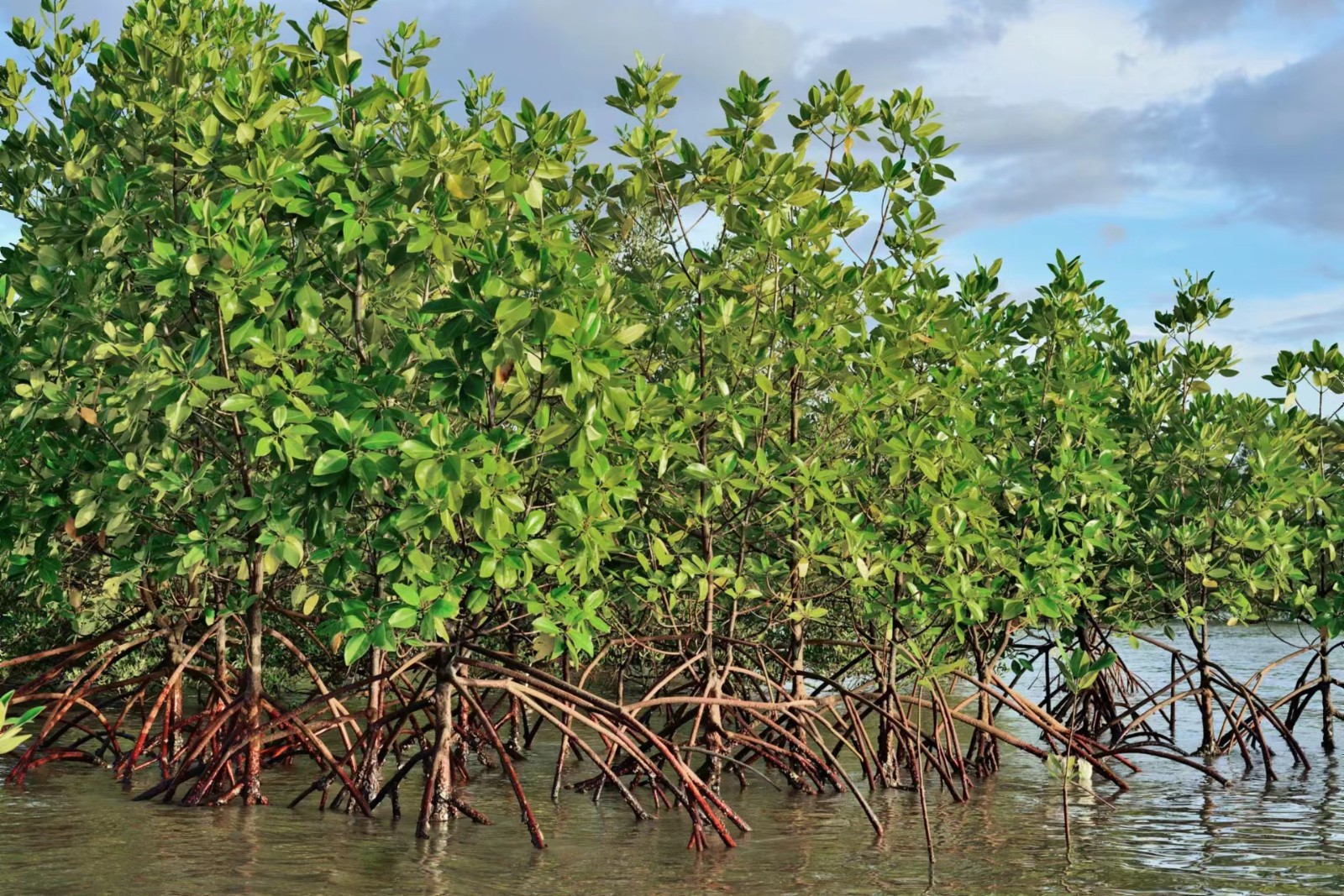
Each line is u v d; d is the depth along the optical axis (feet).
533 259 33.47
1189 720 71.67
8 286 40.78
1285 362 62.13
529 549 33.12
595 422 33.09
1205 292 65.21
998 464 47.57
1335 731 66.39
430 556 33.96
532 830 36.29
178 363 33.50
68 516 39.40
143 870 31.91
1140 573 58.54
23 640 56.80
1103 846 38.09
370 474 31.81
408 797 43.50
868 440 43.70
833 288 42.88
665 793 45.47
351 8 41.32
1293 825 41.96
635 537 45.27
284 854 34.12
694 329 45.39
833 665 61.16
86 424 38.32
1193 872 34.76
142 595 47.85
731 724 57.52
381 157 36.04
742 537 44.37
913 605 44.78
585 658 54.39
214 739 45.83
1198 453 56.24
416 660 40.27
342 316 40.57
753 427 44.42
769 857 35.76
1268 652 101.24
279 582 44.14
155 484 36.24
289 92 40.11
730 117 45.57
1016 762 56.08
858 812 43.21
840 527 44.57
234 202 35.68
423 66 44.04
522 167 39.78
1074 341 56.34
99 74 46.73
